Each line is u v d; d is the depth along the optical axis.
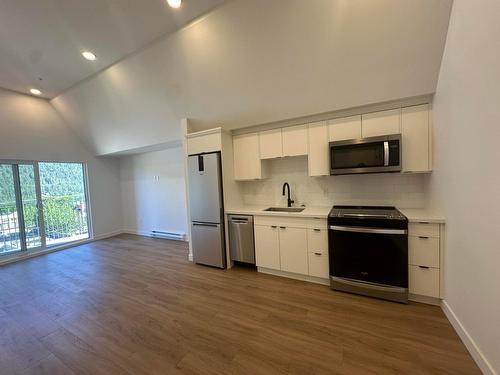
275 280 3.00
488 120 1.39
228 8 2.19
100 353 1.82
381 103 2.60
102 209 5.81
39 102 4.71
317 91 2.67
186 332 2.04
